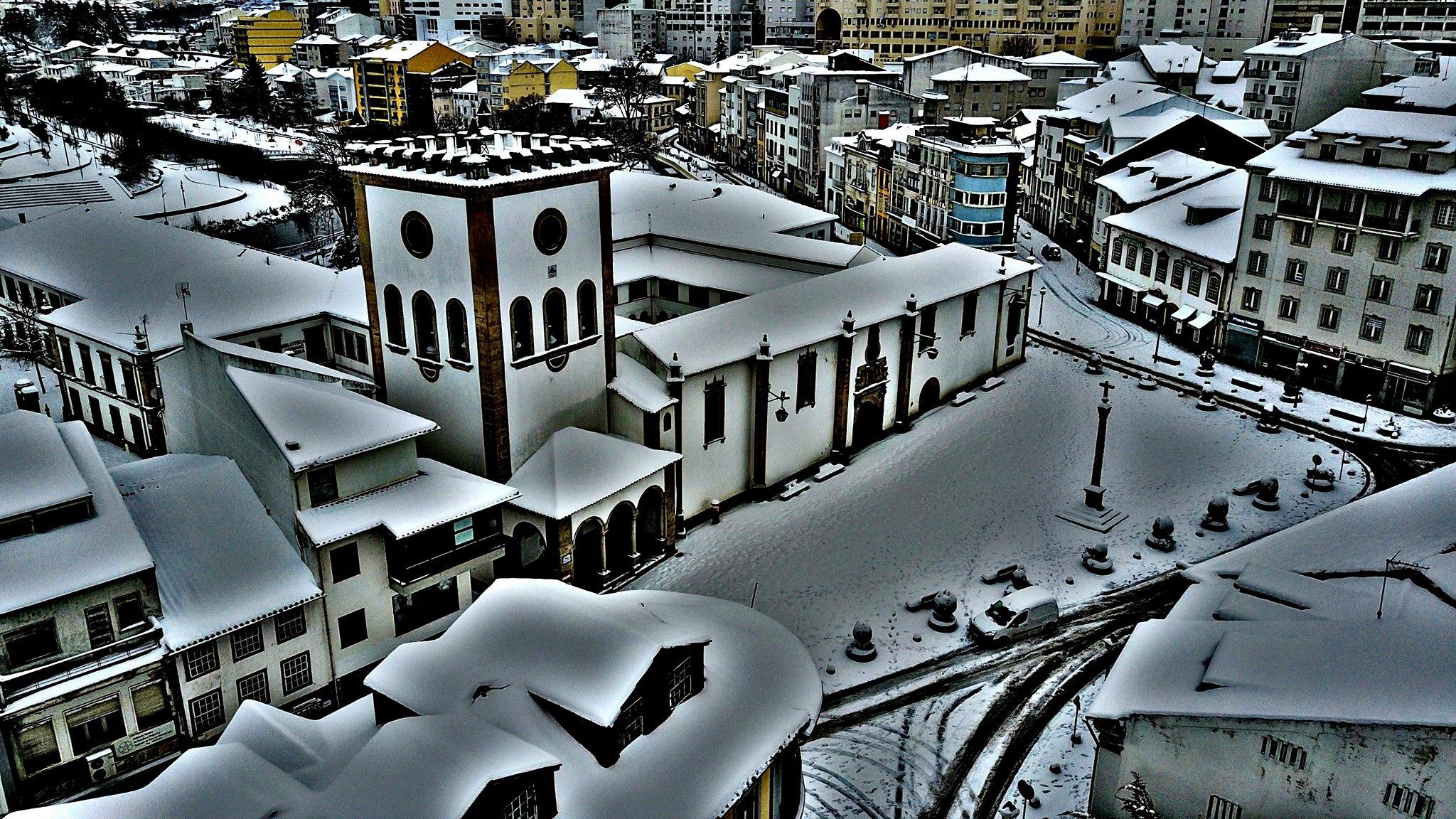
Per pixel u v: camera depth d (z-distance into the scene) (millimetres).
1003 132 129875
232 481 45250
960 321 76875
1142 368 83562
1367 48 123688
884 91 144375
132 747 38562
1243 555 42406
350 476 44344
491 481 48969
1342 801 30875
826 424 66625
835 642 48938
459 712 31125
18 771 36438
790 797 36812
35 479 38719
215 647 39656
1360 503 46000
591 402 57938
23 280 79812
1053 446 69375
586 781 30922
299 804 27688
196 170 148000
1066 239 123062
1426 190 68188
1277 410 74500
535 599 35469
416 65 197750
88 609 36750
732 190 99625
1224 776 32781
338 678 44062
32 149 140500
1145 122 111000
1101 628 49719
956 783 40094
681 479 58312
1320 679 31641
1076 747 41531
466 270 50688
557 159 53500
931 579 53906
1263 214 79188
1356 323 74875
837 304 67812
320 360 73312
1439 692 29625
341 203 132500
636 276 83188
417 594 46719
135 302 70250
